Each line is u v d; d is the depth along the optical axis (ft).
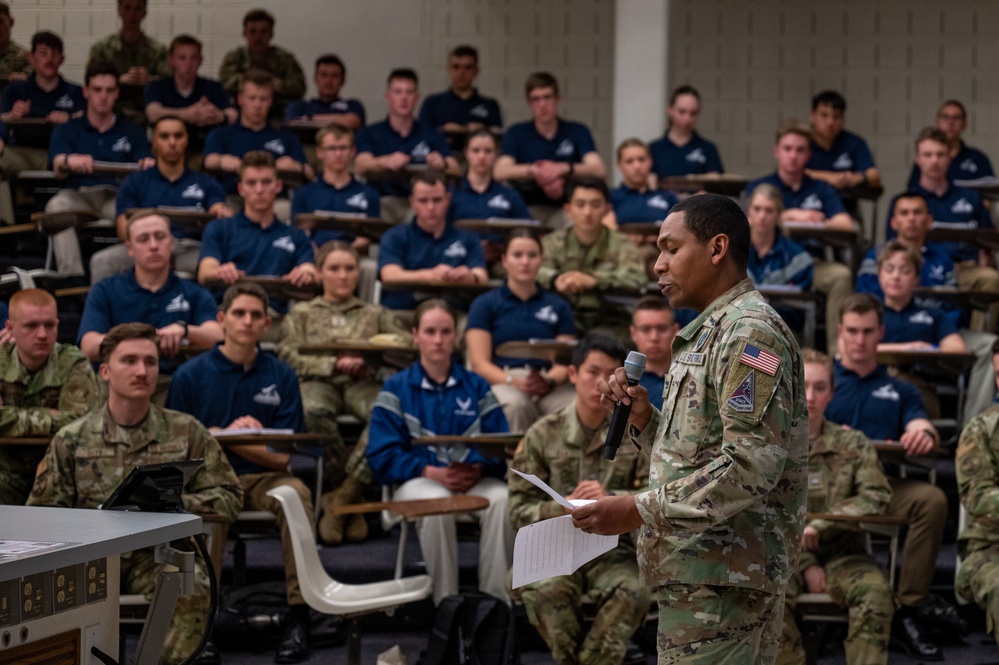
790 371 14.19
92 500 25.03
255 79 46.19
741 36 58.18
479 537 29.89
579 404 27.02
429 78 57.47
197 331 33.73
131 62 53.06
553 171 46.29
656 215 44.50
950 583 30.89
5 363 28.40
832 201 45.32
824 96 48.70
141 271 34.88
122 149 46.11
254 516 27.55
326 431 33.60
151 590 23.70
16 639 13.28
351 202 43.04
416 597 24.98
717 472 13.70
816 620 26.76
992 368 36.27
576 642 25.27
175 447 25.52
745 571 14.21
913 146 57.36
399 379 31.04
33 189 45.91
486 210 43.57
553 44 58.08
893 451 28.89
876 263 40.27
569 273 37.96
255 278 34.88
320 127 48.80
